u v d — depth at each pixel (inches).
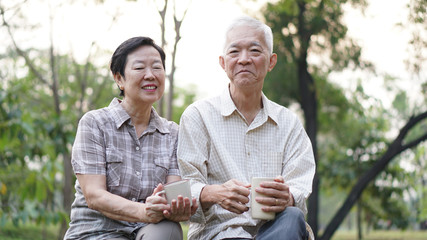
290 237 81.5
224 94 100.7
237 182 86.0
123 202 81.7
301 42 328.2
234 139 98.1
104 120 90.8
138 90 90.5
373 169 325.4
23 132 215.8
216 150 96.7
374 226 456.4
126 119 90.8
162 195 80.4
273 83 373.1
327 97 456.1
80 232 87.4
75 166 86.8
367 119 429.1
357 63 338.0
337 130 464.1
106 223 87.0
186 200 79.4
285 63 337.4
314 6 320.2
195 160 94.7
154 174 91.4
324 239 326.3
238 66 95.3
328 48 343.3
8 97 211.6
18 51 307.6
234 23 97.2
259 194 83.7
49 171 230.5
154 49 92.5
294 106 432.8
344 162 417.4
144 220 80.2
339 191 467.5
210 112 99.4
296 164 97.3
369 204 441.1
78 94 381.4
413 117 321.7
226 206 85.7
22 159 234.7
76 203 89.7
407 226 428.8
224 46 97.9
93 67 361.4
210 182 97.8
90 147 87.7
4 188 218.2
